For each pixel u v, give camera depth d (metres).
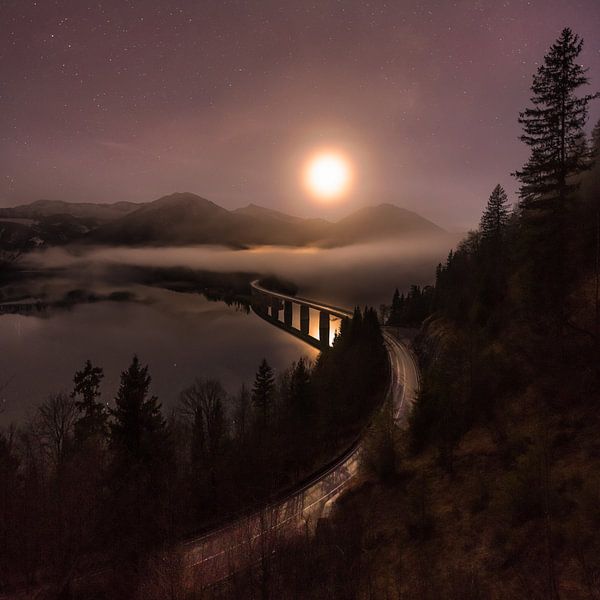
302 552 33.91
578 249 45.31
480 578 28.66
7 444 59.59
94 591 36.59
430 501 40.81
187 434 73.56
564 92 39.88
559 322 42.28
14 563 39.25
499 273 70.00
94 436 57.19
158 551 36.00
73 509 40.19
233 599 29.03
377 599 30.56
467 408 49.03
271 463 67.06
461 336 64.38
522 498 31.55
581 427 34.97
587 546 25.64
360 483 53.25
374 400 90.75
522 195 44.56
